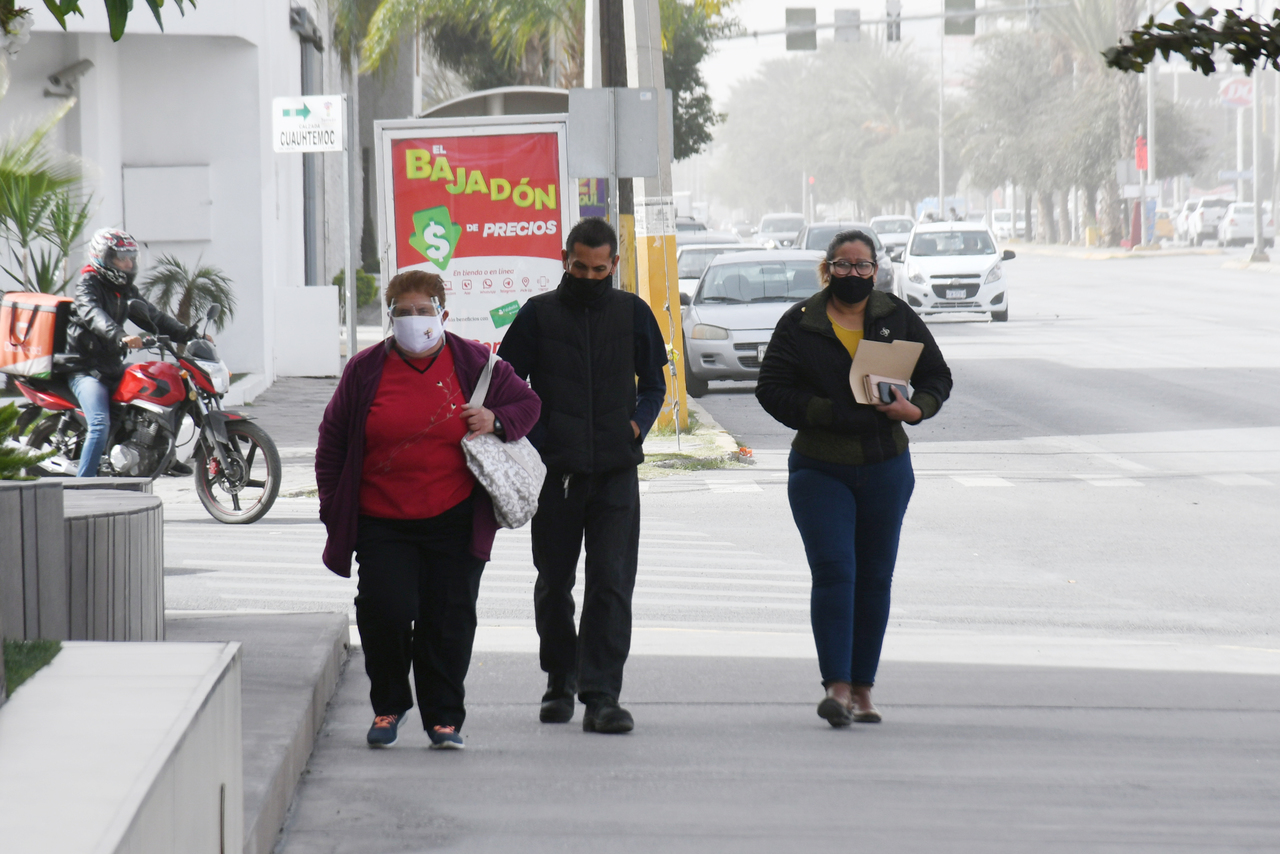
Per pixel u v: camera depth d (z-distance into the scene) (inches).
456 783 554.6
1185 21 472.4
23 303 1198.3
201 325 2070.6
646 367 641.6
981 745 618.2
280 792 497.0
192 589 968.9
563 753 599.2
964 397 2156.7
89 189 1935.3
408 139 1517.0
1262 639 871.7
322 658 671.8
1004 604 964.6
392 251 1521.9
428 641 596.1
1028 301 4212.6
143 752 324.8
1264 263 5565.9
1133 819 518.6
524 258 1530.5
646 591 992.9
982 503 1370.6
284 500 1379.2
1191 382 2261.3
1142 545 1168.8
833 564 638.5
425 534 582.9
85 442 1208.2
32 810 288.4
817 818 517.3
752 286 2309.3
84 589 590.9
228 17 2052.2
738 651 807.7
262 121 2171.5
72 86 1990.7
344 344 2891.2
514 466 577.6
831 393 638.5
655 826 506.6
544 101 2650.1
